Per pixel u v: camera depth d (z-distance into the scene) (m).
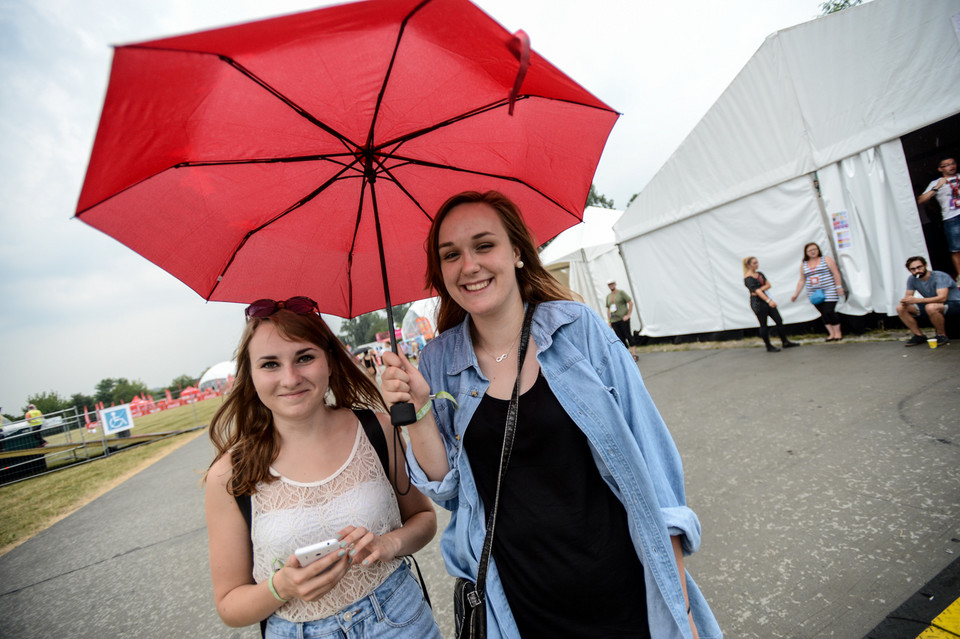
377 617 1.24
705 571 2.37
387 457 1.41
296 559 1.06
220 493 1.27
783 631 1.88
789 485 2.97
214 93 0.94
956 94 4.93
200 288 1.38
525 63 0.74
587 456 1.17
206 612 3.15
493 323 1.30
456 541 1.27
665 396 5.91
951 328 5.02
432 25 0.90
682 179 8.27
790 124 6.43
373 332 60.62
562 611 1.14
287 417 1.24
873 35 5.44
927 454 2.90
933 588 1.88
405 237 1.64
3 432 12.55
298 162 1.27
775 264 7.21
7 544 6.04
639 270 10.17
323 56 0.94
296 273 1.55
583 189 1.50
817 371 5.24
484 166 1.44
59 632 3.30
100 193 1.00
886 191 5.71
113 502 7.14
